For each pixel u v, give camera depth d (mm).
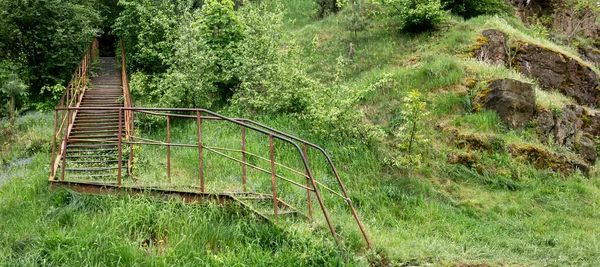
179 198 6055
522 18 21750
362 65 14531
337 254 5129
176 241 5137
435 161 9688
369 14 17844
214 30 14000
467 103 11320
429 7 15047
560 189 9359
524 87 11055
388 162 9320
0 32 13773
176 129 11445
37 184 6750
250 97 11508
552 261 6074
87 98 12945
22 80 13336
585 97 14406
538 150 10133
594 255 6453
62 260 4707
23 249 4988
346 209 7668
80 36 15367
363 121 10578
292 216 6012
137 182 6609
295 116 10969
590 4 21922
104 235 5039
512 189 9203
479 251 6184
